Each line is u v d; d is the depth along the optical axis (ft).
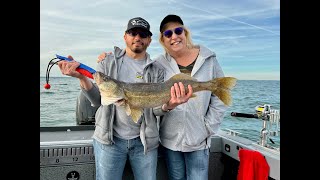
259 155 9.34
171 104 8.85
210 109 9.95
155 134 9.32
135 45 9.13
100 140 8.93
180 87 8.58
